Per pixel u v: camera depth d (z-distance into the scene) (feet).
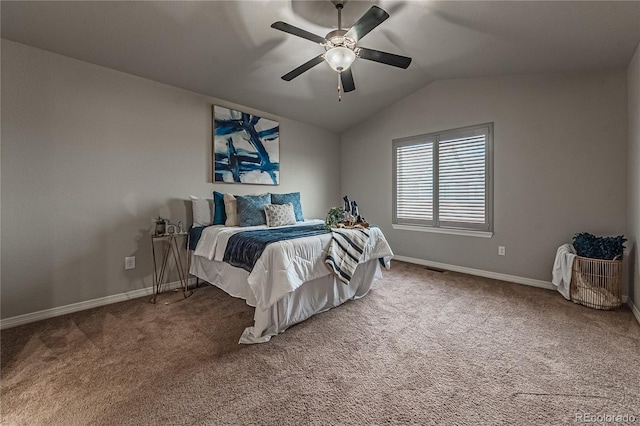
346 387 5.29
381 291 10.46
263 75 10.78
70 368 5.88
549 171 10.64
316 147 16.44
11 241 7.82
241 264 8.14
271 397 5.03
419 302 9.39
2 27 7.25
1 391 5.18
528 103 11.00
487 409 4.71
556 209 10.55
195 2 6.97
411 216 14.71
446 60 10.71
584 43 8.05
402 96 14.47
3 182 7.70
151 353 6.44
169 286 10.82
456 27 8.37
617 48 8.06
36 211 8.18
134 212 9.99
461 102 12.68
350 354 6.38
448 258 13.47
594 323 7.77
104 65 9.23
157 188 10.50
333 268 8.23
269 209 11.32
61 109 8.53
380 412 4.67
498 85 11.67
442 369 5.81
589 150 9.89
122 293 9.75
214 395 5.09
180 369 5.84
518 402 4.86
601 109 9.65
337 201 17.69
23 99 7.92
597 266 8.73
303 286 7.99
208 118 11.90
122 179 9.71
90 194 9.09
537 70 10.44
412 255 14.82
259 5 7.26
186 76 10.27
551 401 4.88
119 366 5.94
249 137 13.17
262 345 6.79
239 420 4.52
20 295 7.96
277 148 14.35
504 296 9.89
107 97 9.38
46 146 8.30
